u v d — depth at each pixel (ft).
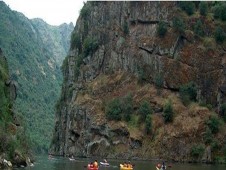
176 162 463.83
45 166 319.47
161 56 560.20
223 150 479.41
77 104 580.71
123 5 617.21
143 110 524.52
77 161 413.59
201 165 411.54
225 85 533.55
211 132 489.26
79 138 564.71
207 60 548.31
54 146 654.53
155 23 583.58
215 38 562.25
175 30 564.30
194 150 477.36
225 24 570.46
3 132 260.62
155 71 558.97
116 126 526.57
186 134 490.08
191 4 581.53
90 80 612.70
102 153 525.34
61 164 357.00
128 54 589.32
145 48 572.92
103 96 578.66
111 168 332.80
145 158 496.64
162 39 566.77
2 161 245.04
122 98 554.46
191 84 533.96
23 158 280.10
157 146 496.23
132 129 518.37
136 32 594.24
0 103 282.77
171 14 575.79
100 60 614.34
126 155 506.89
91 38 629.92
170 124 504.84
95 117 549.54
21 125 312.91
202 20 574.15
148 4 594.65
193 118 500.74
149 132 508.94
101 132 537.24
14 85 324.39
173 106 517.55
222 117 519.60
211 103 531.91
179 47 559.79
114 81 584.40
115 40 610.24
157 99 537.65
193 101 530.27
